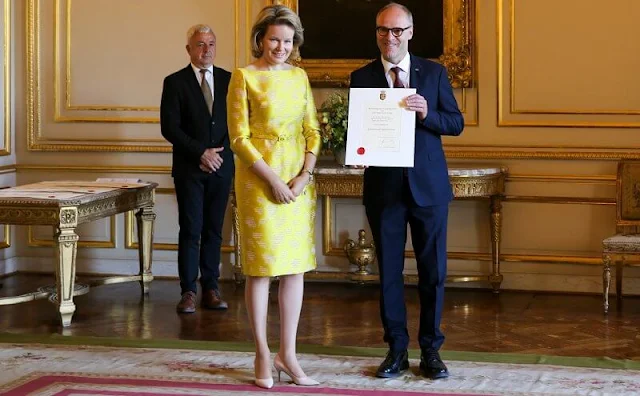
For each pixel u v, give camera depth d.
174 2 7.01
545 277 6.60
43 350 4.88
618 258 5.85
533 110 6.54
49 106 7.21
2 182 7.11
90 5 7.11
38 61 7.21
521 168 6.58
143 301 6.26
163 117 5.95
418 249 4.29
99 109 7.14
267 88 4.08
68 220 5.42
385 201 4.24
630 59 6.39
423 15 6.62
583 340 5.17
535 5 6.50
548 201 6.55
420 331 4.37
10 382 4.29
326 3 6.73
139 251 6.44
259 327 4.20
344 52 6.73
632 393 4.09
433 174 4.20
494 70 6.59
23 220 5.41
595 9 6.42
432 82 4.21
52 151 7.22
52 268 7.33
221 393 4.12
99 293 6.52
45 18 7.20
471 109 6.64
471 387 4.19
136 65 7.09
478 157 6.61
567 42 6.48
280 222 4.11
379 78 4.20
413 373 4.41
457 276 6.50
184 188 5.93
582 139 6.48
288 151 4.13
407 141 4.08
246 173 4.12
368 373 4.43
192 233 5.95
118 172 7.15
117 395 4.09
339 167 6.36
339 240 6.89
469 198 6.67
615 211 6.46
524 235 6.62
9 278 7.12
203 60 5.94
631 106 6.40
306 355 4.77
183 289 5.98
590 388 4.17
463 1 6.55
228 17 6.95
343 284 6.89
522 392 4.11
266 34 4.12
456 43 6.58
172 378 4.36
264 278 4.19
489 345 5.06
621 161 6.26
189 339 5.19
